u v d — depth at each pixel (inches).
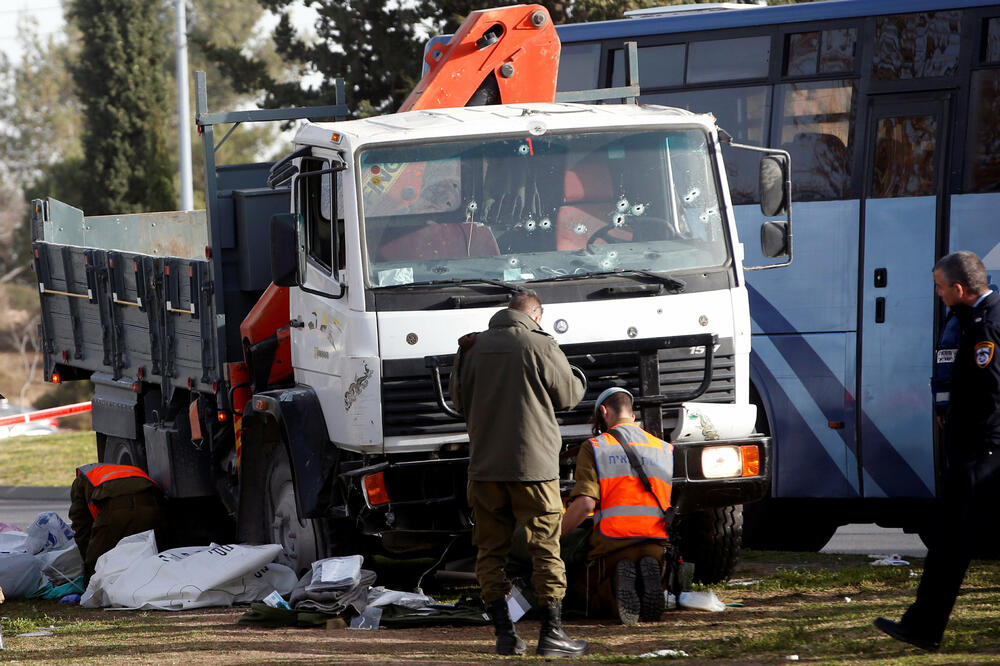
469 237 759.1
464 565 1024.2
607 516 739.4
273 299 874.8
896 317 1053.8
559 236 765.9
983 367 600.1
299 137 827.4
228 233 941.8
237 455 917.2
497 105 867.4
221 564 857.5
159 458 1024.2
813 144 1088.8
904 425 1053.2
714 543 855.1
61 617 857.5
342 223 764.6
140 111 4404.5
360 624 751.1
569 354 740.7
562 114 796.6
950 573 596.4
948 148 1040.8
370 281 743.1
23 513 1643.7
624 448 741.3
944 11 1047.0
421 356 737.0
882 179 1061.8
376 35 2568.9
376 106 2615.7
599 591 751.1
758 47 1117.1
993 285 1023.0
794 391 1085.1
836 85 1082.7
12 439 2640.3
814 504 1179.9
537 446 645.9
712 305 767.1
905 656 604.1
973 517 597.3
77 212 1279.5
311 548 848.3
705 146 789.9
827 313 1075.3
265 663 639.1
